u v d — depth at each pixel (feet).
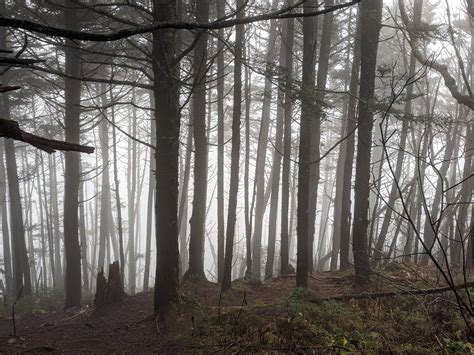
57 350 23.63
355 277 29.45
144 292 37.06
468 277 27.07
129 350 22.35
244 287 33.65
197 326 23.21
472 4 28.53
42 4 35.78
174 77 24.12
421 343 17.93
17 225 51.03
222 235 46.11
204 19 34.40
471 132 49.78
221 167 46.14
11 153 50.39
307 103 25.43
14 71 46.88
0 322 33.91
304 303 23.38
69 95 38.52
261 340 19.81
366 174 29.07
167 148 25.59
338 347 17.94
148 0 34.47
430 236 49.93
